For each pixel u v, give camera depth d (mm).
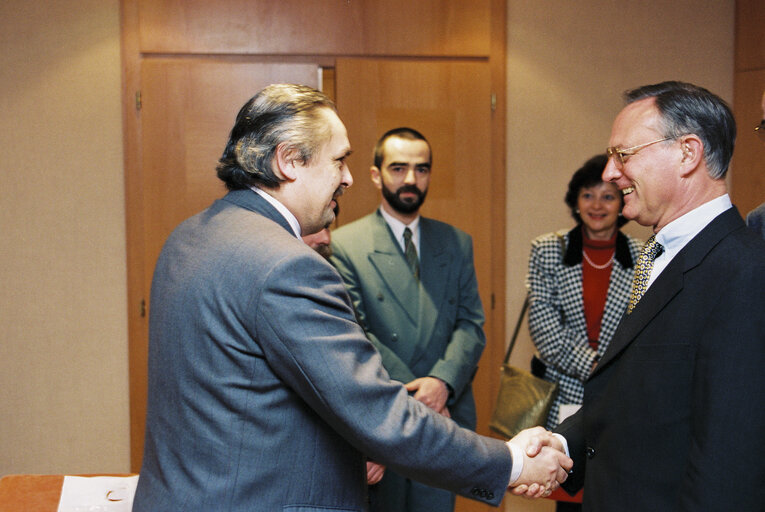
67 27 3459
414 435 1452
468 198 3697
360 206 3594
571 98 3766
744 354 1389
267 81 3537
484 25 3678
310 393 1386
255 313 1372
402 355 2711
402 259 2801
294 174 1544
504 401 2914
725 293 1435
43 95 3461
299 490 1433
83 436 3537
